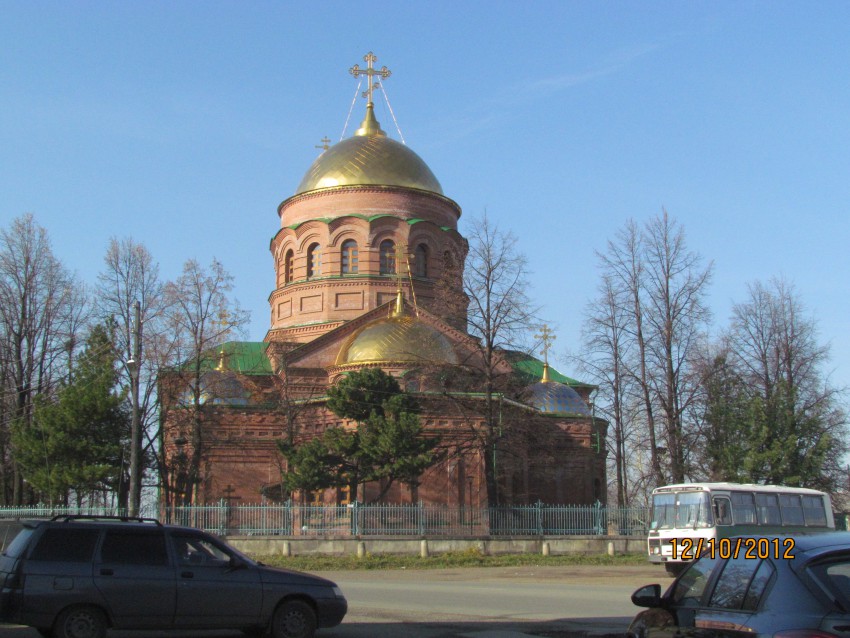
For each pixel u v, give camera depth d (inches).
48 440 1688.0
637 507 1758.1
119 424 1772.9
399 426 1611.7
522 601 884.0
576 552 1642.5
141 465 1768.0
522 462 1945.1
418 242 2263.8
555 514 1691.7
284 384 1971.0
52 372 2033.7
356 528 1555.1
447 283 1958.7
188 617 579.2
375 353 1946.4
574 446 2159.2
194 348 1835.6
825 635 293.6
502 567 1424.7
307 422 1958.7
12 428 1823.3
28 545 564.1
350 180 2267.5
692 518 1332.4
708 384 1882.4
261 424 1985.7
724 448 1833.2
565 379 2536.9
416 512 1599.4
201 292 1861.5
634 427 1904.5
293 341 2090.3
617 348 1930.4
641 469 2047.2
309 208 2298.2
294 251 2294.5
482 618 748.0
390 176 2279.8
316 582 621.0
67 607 556.4
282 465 1967.3
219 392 1872.5
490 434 1705.2
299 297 2252.7
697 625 348.8
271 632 600.1
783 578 323.9
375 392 1713.8
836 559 320.5
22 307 2010.3
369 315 2130.9
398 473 1614.2
